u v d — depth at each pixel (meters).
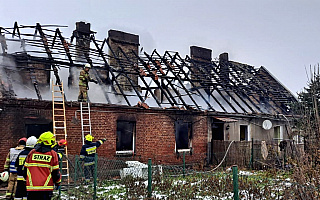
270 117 18.50
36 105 10.63
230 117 16.48
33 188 5.34
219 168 13.99
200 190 8.98
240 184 8.62
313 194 5.82
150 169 7.57
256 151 14.11
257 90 20.73
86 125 11.32
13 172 6.97
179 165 14.09
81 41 17.77
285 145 13.88
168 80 16.09
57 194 8.28
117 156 12.27
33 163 5.45
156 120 13.66
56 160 5.59
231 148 14.41
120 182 9.98
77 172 10.08
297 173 6.53
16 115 10.23
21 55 13.27
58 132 10.92
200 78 18.39
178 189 8.67
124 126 17.48
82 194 8.25
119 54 18.77
